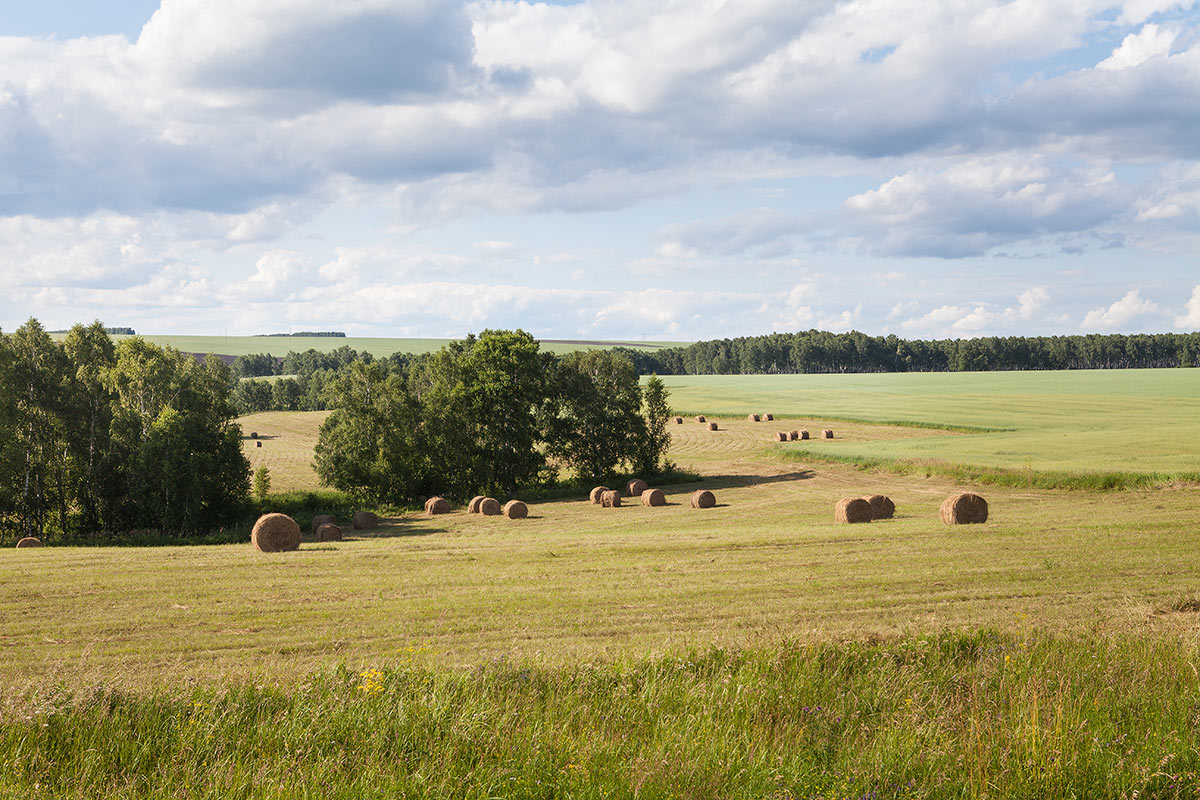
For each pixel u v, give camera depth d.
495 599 17.84
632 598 17.56
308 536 40.41
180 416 49.03
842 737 6.81
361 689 7.74
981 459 49.78
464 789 5.79
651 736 6.82
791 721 7.13
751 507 41.47
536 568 22.22
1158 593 16.55
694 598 17.42
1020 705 7.20
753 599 17.20
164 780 5.98
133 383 52.50
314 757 6.35
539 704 7.55
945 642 9.76
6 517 51.66
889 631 11.30
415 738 6.61
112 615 17.06
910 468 49.94
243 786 5.80
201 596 19.02
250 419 118.31
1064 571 19.11
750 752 6.26
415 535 37.97
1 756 6.32
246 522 50.53
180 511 48.06
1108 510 30.95
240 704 7.44
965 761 6.14
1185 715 6.90
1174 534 24.23
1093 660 8.56
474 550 26.17
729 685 7.97
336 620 16.22
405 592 19.06
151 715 7.22
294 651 13.93
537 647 13.23
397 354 198.38
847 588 18.12
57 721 6.98
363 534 40.12
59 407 53.31
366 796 5.64
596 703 7.64
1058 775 5.87
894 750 6.36
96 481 52.44
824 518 35.28
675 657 9.16
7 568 23.23
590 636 14.21
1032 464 45.66
